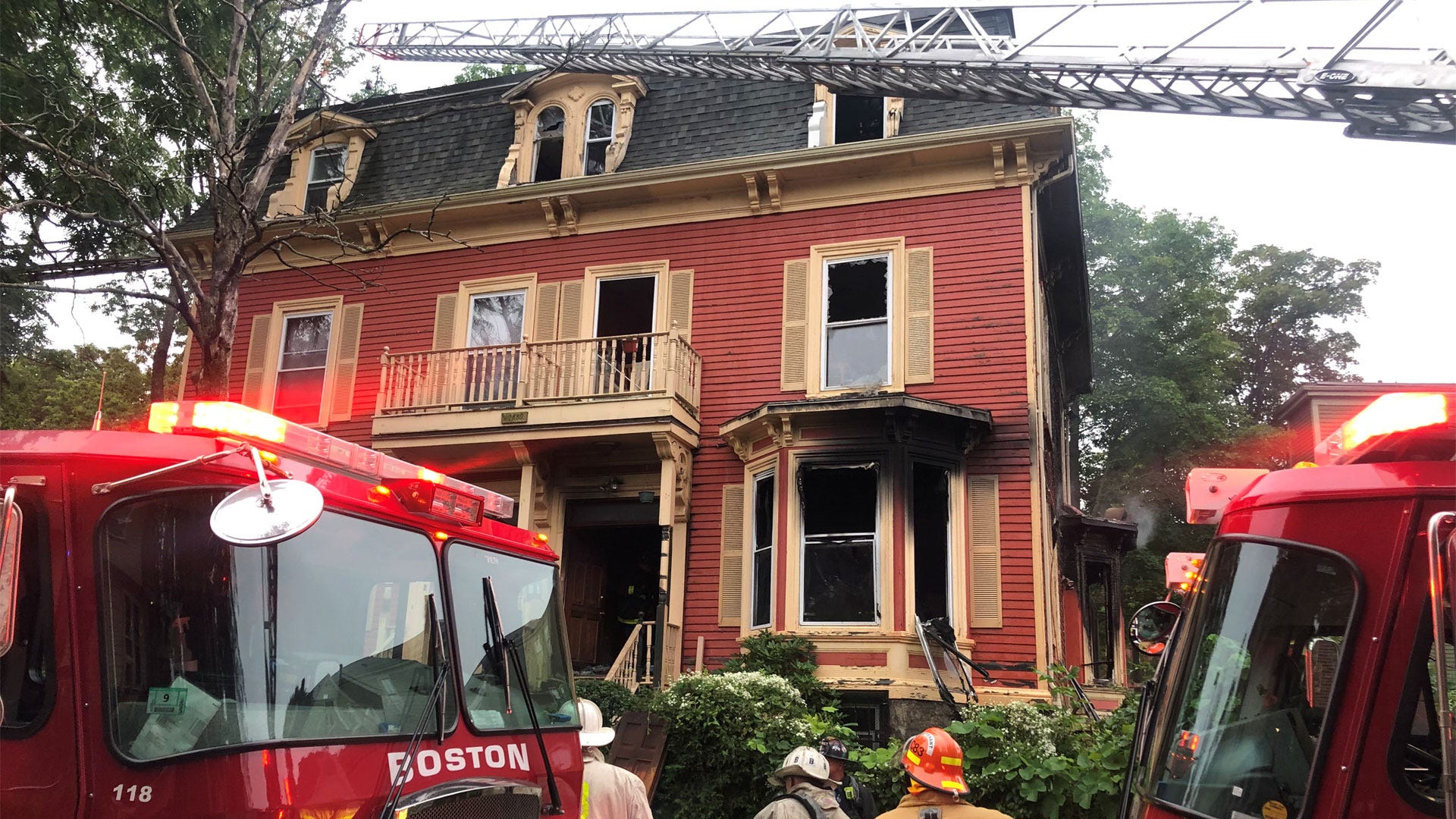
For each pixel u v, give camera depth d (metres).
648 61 14.15
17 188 12.95
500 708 4.31
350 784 3.43
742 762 8.80
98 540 3.31
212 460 3.38
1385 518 3.47
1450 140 7.90
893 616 11.34
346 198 16.30
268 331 16.11
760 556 12.74
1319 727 3.38
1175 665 4.12
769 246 14.08
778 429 12.39
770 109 14.73
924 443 12.07
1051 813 6.14
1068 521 15.90
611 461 13.77
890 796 7.14
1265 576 3.73
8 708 3.19
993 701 11.12
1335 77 7.98
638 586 15.23
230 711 3.21
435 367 14.44
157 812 3.06
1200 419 27.02
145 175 13.12
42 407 23.89
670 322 14.19
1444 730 2.90
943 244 13.25
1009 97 10.57
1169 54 8.98
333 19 12.11
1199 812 3.63
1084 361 20.64
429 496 4.12
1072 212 14.55
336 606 3.66
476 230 15.50
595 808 5.09
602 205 14.92
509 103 15.95
